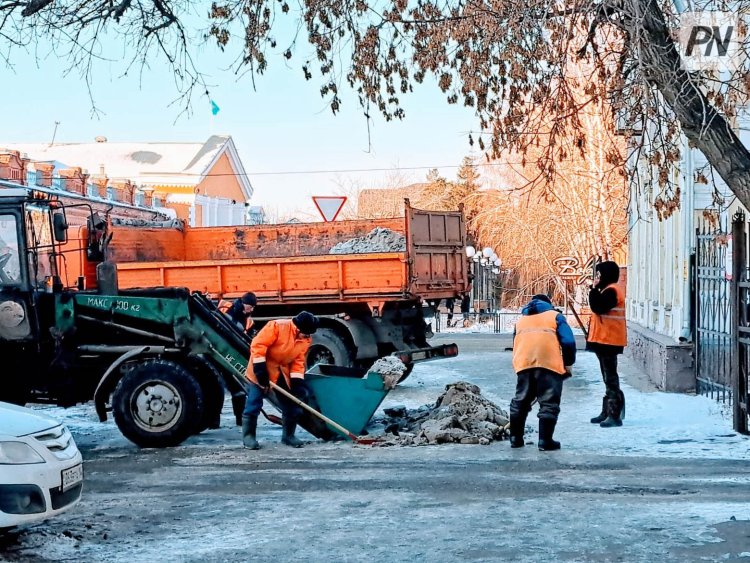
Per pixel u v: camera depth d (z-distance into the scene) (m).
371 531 6.80
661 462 9.19
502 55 9.44
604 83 9.88
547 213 41.41
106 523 7.21
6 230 11.20
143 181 53.56
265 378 10.57
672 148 10.62
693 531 6.61
